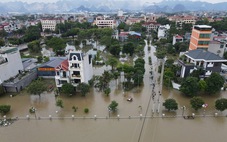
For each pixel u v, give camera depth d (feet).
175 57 311.27
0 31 480.64
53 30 624.18
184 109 152.76
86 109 151.12
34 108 158.40
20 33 538.47
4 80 191.72
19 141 119.65
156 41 437.17
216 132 126.72
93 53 321.52
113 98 175.73
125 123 137.18
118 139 120.06
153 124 135.44
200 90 173.68
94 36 480.23
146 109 155.33
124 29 588.50
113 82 213.05
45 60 271.90
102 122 138.82
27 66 237.86
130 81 208.64
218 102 142.51
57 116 147.13
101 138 121.19
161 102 166.40
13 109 158.10
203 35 268.41
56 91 184.03
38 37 466.70
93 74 232.94
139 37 448.65
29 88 168.04
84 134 125.49
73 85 181.06
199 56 205.36
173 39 378.12
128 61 293.43
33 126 135.23
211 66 199.93
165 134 124.57
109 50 334.24
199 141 117.91
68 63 188.34
